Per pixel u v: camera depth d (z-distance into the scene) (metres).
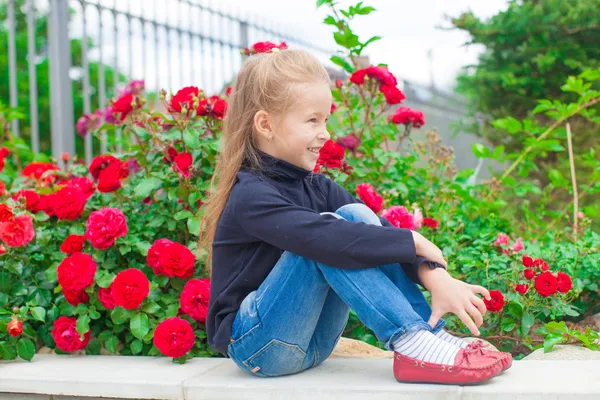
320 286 1.80
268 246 1.90
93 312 2.46
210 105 2.72
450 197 3.44
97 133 3.05
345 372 1.95
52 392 2.04
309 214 1.77
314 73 1.93
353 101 3.29
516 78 5.39
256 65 1.99
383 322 1.71
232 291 1.92
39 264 2.75
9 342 2.38
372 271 1.74
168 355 2.20
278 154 1.95
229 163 2.00
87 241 2.70
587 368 1.84
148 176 2.80
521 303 2.48
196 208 2.71
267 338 1.83
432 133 3.79
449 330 2.58
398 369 1.75
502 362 1.72
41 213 2.73
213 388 1.86
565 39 5.28
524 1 5.61
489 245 2.89
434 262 1.79
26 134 10.60
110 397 2.02
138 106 2.80
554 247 3.00
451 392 1.66
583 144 5.21
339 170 2.94
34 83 4.55
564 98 5.29
